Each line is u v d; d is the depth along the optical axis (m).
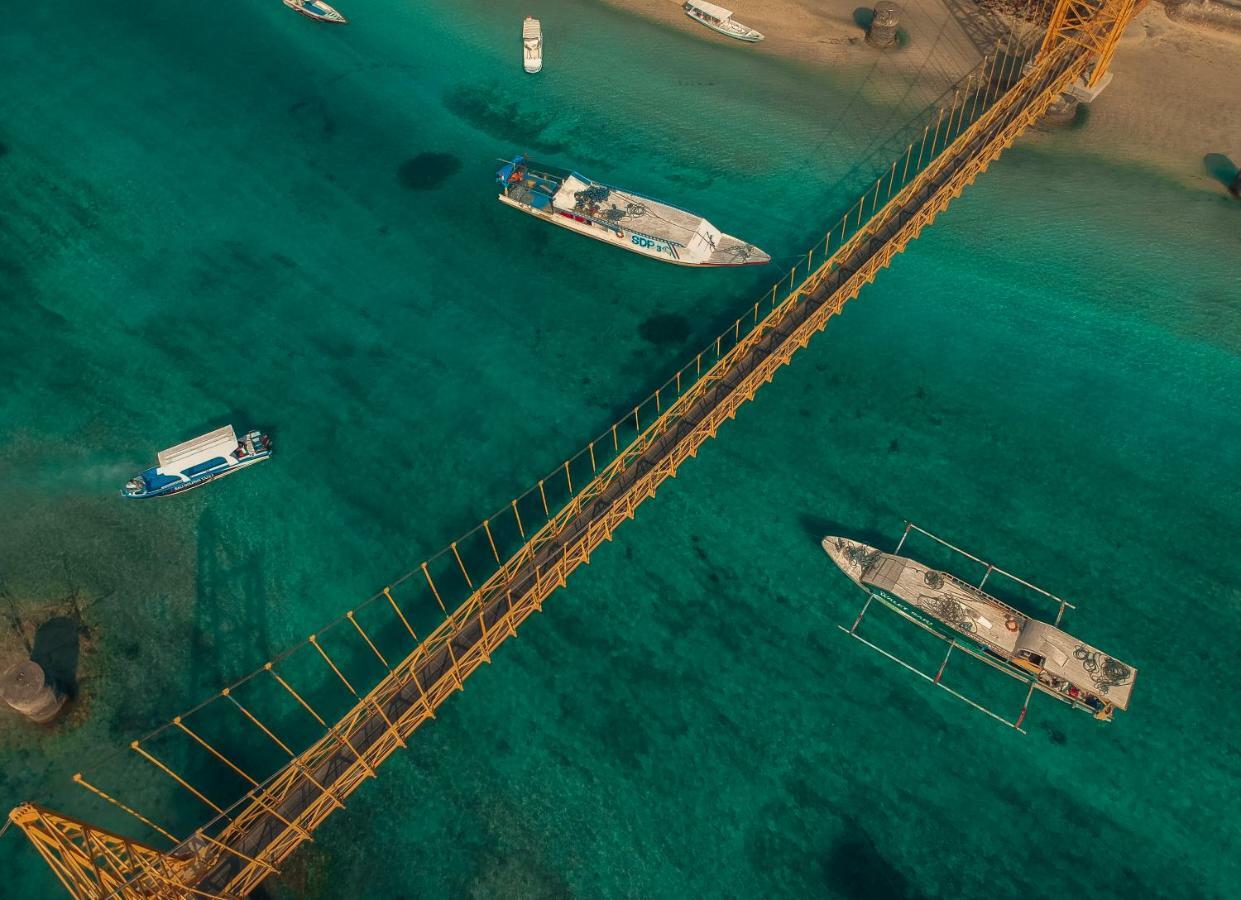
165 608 75.88
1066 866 62.03
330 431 87.19
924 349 90.69
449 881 63.09
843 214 102.38
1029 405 86.06
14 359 93.06
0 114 119.00
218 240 104.25
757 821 64.81
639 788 66.50
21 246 103.94
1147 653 70.88
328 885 62.88
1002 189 103.12
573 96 119.31
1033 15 121.00
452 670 63.12
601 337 93.94
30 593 76.62
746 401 87.88
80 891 48.78
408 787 66.81
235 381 91.00
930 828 63.94
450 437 86.75
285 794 58.06
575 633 74.12
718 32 126.31
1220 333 89.19
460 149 114.00
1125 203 100.56
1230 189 100.62
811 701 69.94
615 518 74.19
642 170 109.69
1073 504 79.50
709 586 76.38
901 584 71.69
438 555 78.88
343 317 96.50
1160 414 84.50
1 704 69.12
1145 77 113.62
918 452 83.62
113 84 122.81
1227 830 62.88
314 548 79.62
